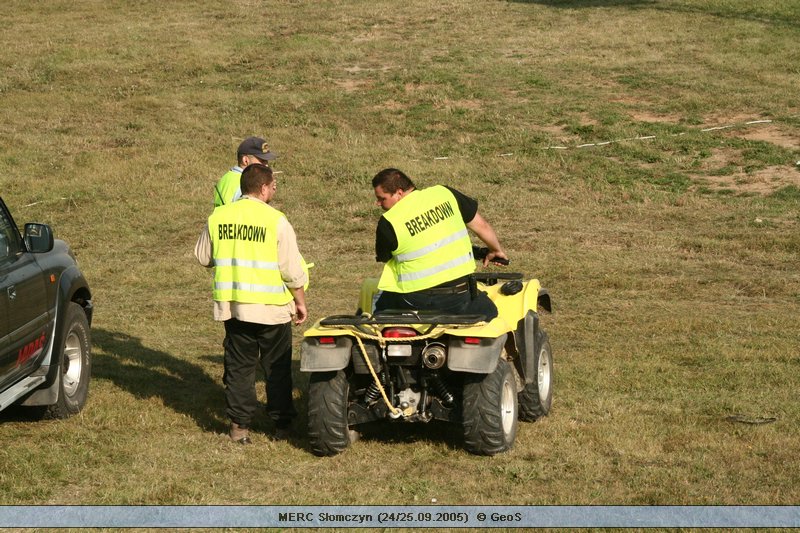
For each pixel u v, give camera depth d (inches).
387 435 740.7
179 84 2763.3
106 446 703.7
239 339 705.6
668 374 914.7
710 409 791.7
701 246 1601.9
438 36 3250.5
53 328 753.6
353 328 663.1
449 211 700.7
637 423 752.3
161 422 765.3
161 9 3676.2
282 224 696.4
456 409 688.4
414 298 695.1
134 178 2068.2
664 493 603.5
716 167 2110.0
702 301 1295.5
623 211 1852.9
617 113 2448.3
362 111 2539.4
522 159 2182.6
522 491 615.2
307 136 2364.7
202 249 713.0
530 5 3683.6
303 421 779.4
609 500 595.8
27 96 2620.6
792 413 777.6
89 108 2549.2
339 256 1608.0
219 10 3661.4
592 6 3634.4
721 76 2743.6
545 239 1660.9
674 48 3036.4
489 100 2596.0
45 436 724.0
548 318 1189.7
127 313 1239.5
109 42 3159.5
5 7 3695.9
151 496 605.6
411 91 2669.8
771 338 1070.4
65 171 2103.8
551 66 2876.5
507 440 686.5
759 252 1562.5
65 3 3764.8
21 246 745.6
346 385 682.8
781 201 1891.0
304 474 653.3
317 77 2815.0
